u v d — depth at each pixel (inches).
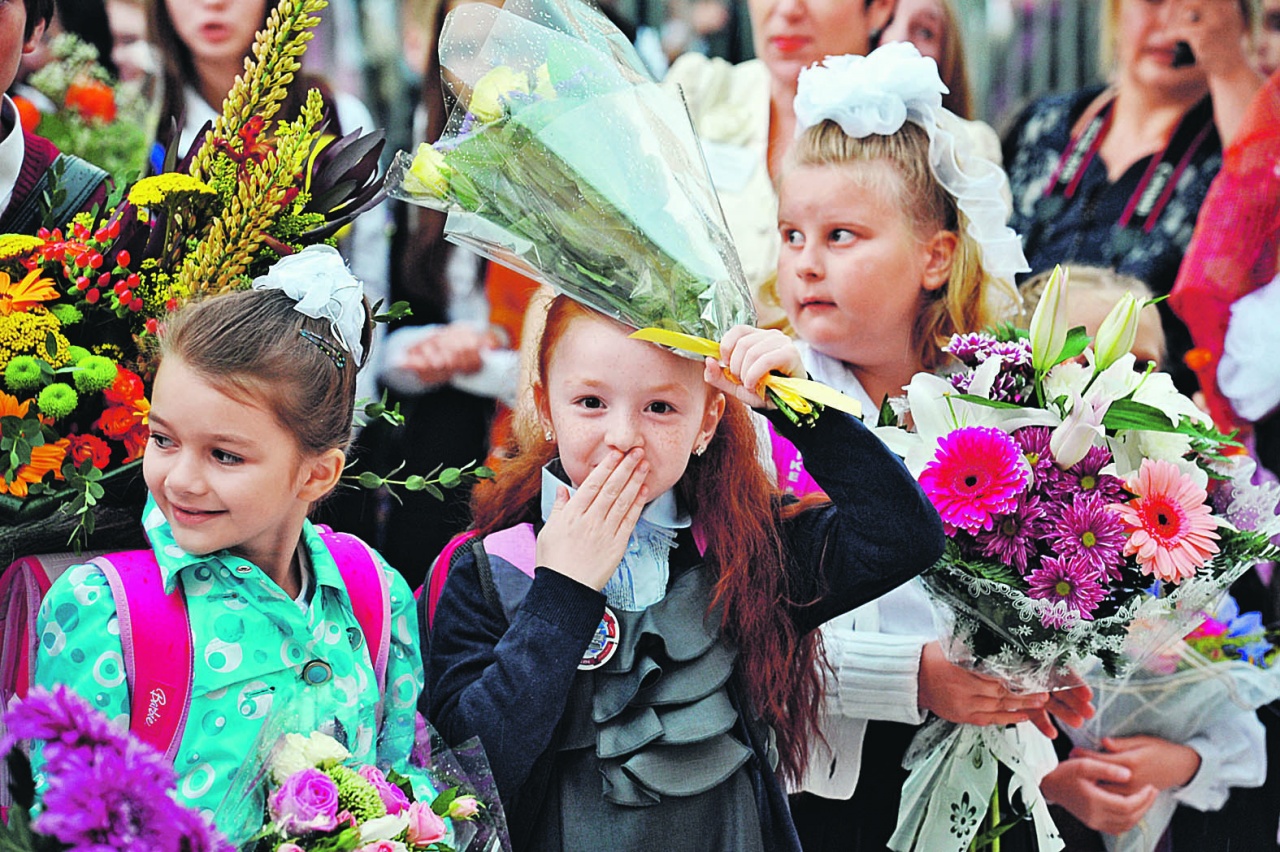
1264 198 191.6
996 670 116.6
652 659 97.8
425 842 81.5
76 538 92.9
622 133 100.0
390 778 86.8
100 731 72.3
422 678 100.3
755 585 102.3
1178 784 154.6
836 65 135.0
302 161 102.8
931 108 134.7
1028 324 158.2
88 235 98.0
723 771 96.7
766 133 185.9
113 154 172.6
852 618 128.2
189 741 85.8
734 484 104.4
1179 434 112.4
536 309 108.0
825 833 131.2
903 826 126.6
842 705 123.0
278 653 89.4
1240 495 114.7
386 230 182.7
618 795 94.7
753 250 181.3
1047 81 202.8
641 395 96.2
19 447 88.4
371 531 171.5
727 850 96.7
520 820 95.6
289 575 94.7
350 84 185.2
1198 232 194.5
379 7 184.2
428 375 178.7
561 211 98.0
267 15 178.7
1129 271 197.0
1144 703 154.1
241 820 80.7
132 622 85.8
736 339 94.5
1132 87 198.1
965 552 109.5
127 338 97.1
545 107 98.8
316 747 82.3
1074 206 200.8
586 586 94.2
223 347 84.5
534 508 106.7
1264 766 157.2
